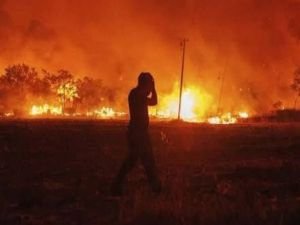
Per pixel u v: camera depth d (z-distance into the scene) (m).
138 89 10.59
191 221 7.76
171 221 7.79
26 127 37.84
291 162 14.96
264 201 9.25
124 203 9.32
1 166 15.02
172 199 9.16
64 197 10.34
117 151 19.34
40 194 10.41
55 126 40.31
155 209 8.24
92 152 18.94
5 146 20.97
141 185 11.41
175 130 35.19
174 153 18.53
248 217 7.77
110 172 13.70
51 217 8.70
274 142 23.31
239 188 10.58
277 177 12.42
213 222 7.66
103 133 30.28
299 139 24.98
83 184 11.73
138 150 10.47
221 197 9.48
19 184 11.89
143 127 10.51
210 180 11.91
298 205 8.52
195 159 16.64
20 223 8.29
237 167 14.05
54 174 13.41
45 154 18.22
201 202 8.80
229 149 20.02
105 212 8.95
